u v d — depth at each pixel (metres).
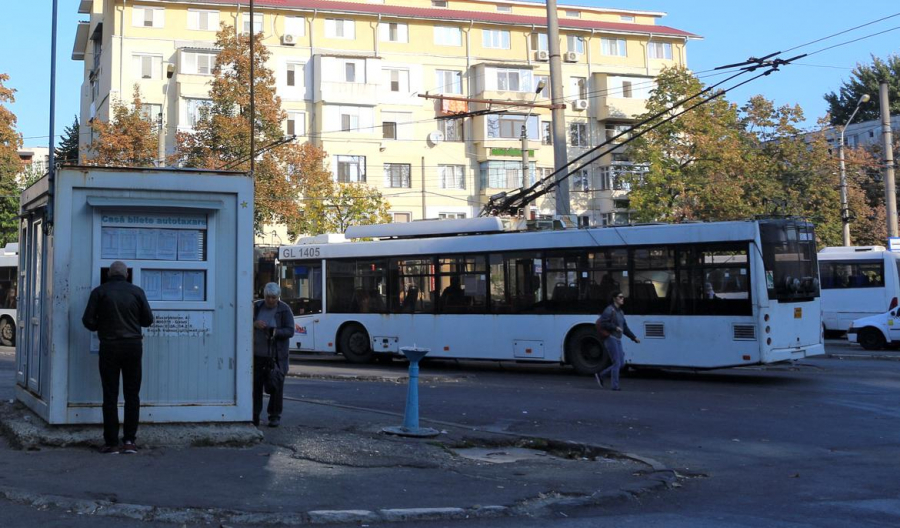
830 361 22.64
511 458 9.77
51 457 8.50
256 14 52.12
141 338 8.82
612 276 18.61
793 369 20.47
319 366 21.42
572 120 57.31
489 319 20.02
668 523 7.00
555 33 25.69
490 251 20.17
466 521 6.96
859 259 31.27
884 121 31.34
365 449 9.55
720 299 17.33
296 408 12.62
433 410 13.36
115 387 8.69
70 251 9.28
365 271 22.06
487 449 10.37
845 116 78.12
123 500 6.89
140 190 9.51
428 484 8.06
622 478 8.59
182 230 9.73
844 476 9.05
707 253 17.55
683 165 46.25
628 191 51.62
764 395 15.50
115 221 9.48
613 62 59.03
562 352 19.05
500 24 56.44
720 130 45.44
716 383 17.55
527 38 57.38
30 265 10.71
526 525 6.88
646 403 14.38
